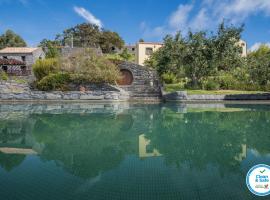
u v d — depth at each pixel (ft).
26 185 16.48
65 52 156.25
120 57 193.06
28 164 21.18
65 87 92.07
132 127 39.73
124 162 21.80
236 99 84.74
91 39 229.25
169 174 18.58
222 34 91.45
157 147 27.40
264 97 85.56
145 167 20.34
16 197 14.66
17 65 144.46
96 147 27.40
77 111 61.67
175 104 80.07
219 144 28.30
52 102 87.81
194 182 17.02
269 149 25.81
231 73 106.83
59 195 14.83
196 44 91.81
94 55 99.04
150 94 96.89
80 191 15.51
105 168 20.08
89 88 93.40
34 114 55.52
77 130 37.35
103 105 78.33
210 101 84.48
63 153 24.80
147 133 35.17
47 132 35.96
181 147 27.14
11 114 55.52
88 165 20.98
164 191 15.44
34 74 104.58
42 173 18.90
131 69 100.63
